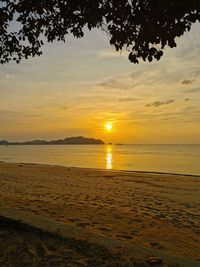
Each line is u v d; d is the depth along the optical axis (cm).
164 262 457
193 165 4281
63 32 586
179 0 351
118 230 792
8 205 1049
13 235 583
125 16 410
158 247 666
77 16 466
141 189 1677
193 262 458
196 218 1009
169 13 368
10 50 681
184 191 1631
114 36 427
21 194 1358
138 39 412
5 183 1811
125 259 468
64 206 1088
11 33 644
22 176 2264
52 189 1587
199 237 776
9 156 7162
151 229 824
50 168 3064
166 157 6506
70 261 472
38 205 1080
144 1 375
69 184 1830
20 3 503
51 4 485
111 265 451
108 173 2623
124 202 1248
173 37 385
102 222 868
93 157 6669
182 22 373
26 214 695
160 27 384
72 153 9194
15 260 482
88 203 1184
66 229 599
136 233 773
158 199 1366
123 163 4744
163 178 2267
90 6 425
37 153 9181
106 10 418
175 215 1040
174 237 759
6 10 561
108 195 1423
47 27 589
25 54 701
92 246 519
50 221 646
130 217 957
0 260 483
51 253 502
